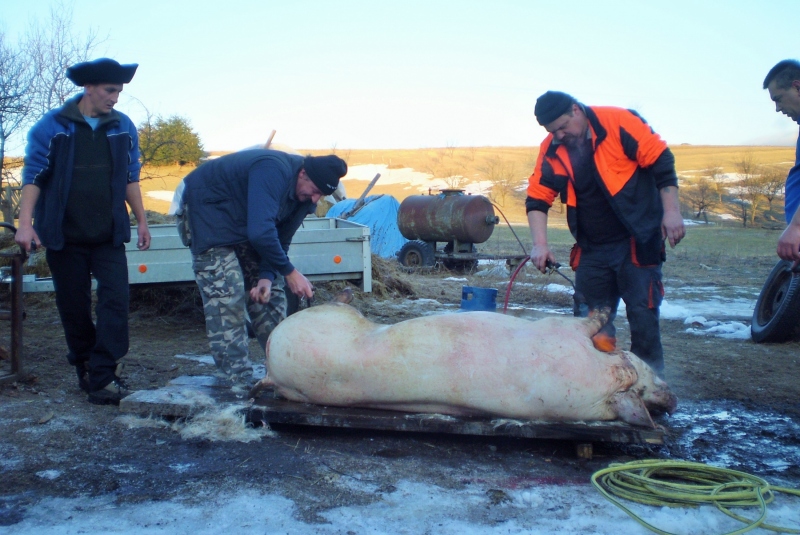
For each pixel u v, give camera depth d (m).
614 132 4.21
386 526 2.75
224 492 3.04
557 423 3.49
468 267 15.23
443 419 3.57
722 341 7.34
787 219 4.69
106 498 2.98
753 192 60.19
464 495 3.06
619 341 7.01
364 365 3.64
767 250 25.30
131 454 3.48
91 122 4.22
